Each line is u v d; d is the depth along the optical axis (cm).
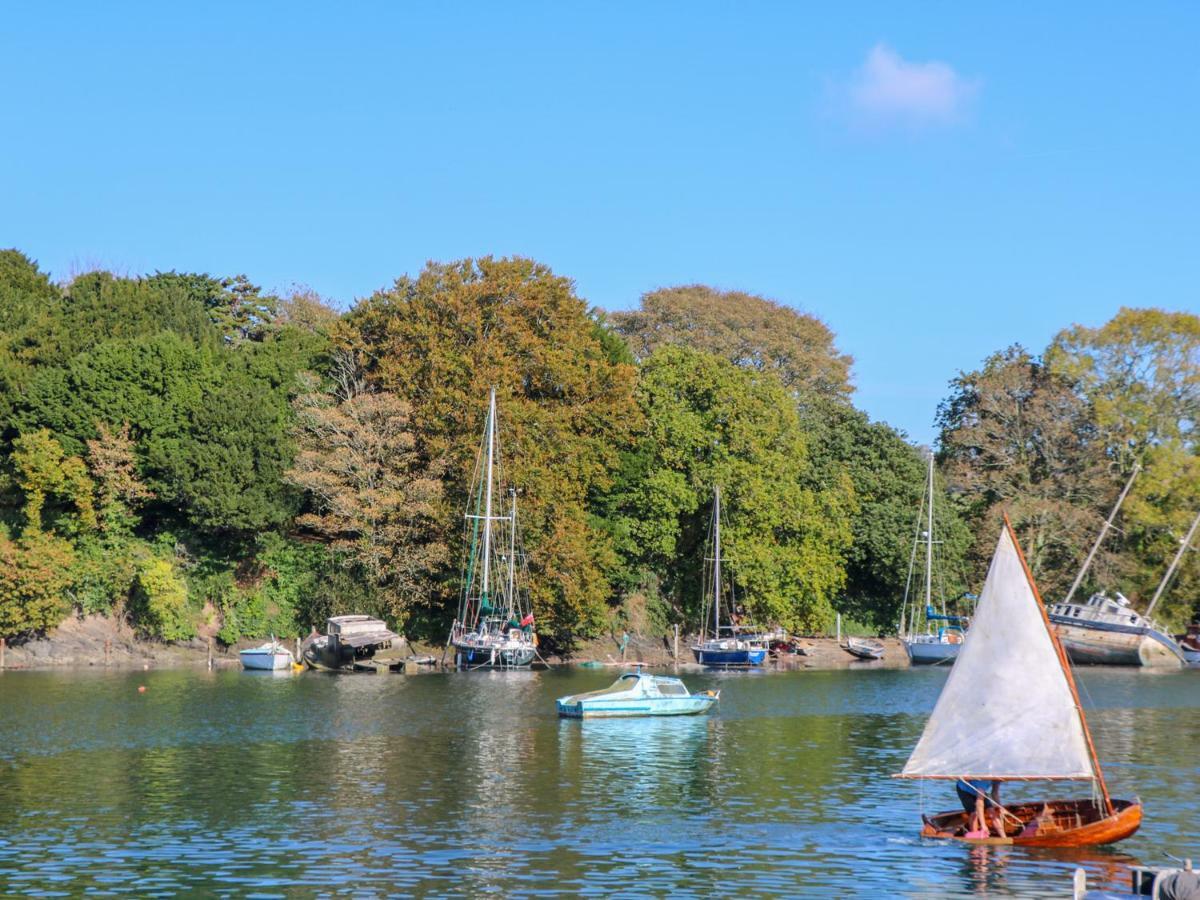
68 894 3070
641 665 8769
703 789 4441
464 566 9794
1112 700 7400
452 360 10262
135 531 10069
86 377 9781
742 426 10894
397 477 9925
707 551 10894
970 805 3809
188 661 9550
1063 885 3203
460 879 3228
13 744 5400
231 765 4888
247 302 14138
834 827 3841
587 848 3562
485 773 4744
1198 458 10844
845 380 15438
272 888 3136
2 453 9950
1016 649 3672
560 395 10769
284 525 10050
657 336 14662
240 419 9794
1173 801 4234
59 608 9362
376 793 4334
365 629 9281
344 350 10806
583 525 9975
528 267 11025
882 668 10019
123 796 4262
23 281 12475
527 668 9450
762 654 10138
